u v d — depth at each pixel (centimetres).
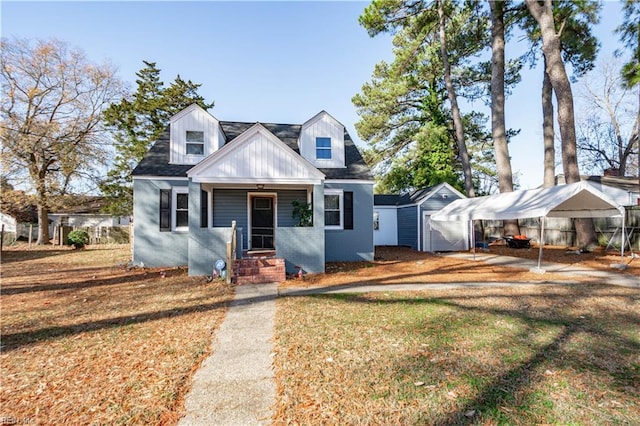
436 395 294
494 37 1734
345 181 1324
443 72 2147
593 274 926
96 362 383
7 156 1881
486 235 2175
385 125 2347
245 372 354
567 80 1351
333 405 283
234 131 1499
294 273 1000
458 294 704
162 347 428
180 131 1279
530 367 348
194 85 2608
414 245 1830
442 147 2164
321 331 475
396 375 334
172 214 1220
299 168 1016
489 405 277
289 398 298
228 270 862
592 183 1838
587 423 253
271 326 508
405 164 2386
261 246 1318
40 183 2005
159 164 1255
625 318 523
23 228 2469
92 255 1588
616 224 1417
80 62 2086
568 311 566
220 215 1292
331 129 1383
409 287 787
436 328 479
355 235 1330
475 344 414
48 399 304
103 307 633
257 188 1244
